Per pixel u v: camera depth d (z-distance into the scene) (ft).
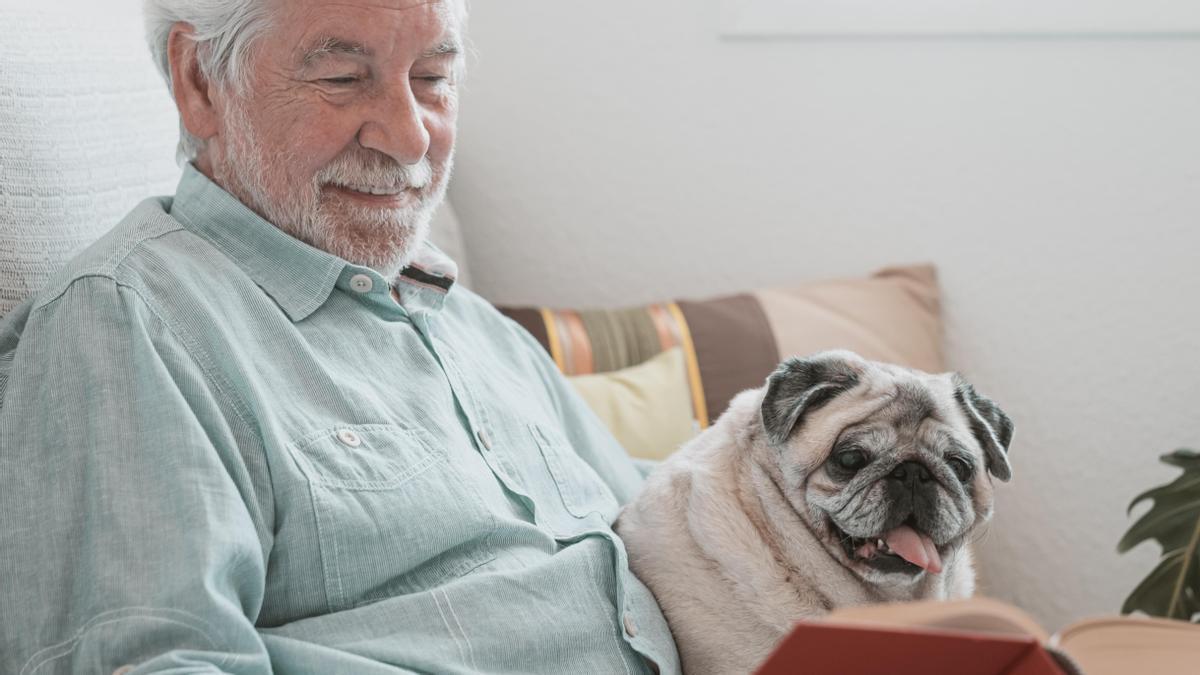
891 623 2.41
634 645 3.92
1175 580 5.32
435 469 3.86
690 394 5.99
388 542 3.65
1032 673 2.30
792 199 7.07
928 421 4.06
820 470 4.05
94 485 3.32
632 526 4.41
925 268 6.77
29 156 4.27
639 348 6.16
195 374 3.54
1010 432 4.39
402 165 4.17
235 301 3.85
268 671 3.24
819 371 4.20
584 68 7.26
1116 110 6.28
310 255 4.09
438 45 4.19
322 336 4.01
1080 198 6.43
